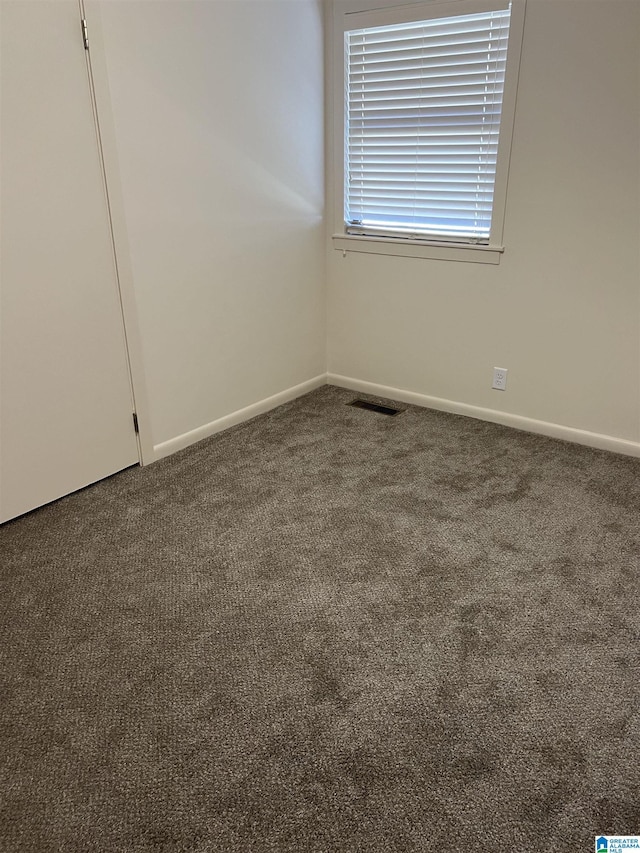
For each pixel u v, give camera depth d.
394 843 1.23
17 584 1.99
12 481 2.28
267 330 3.26
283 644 1.74
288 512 2.40
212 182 2.71
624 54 2.36
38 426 2.31
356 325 3.57
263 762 1.40
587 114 2.50
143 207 2.45
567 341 2.86
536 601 1.91
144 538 2.23
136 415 2.67
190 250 2.70
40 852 1.22
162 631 1.79
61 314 2.27
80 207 2.22
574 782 1.35
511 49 2.58
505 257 2.91
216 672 1.65
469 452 2.89
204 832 1.25
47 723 1.50
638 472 2.69
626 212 2.54
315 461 2.81
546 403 3.03
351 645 1.74
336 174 3.33
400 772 1.38
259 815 1.29
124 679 1.62
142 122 2.36
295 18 2.89
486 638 1.76
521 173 2.74
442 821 1.27
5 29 1.89
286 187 3.12
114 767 1.39
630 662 1.67
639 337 2.67
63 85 2.07
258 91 2.81
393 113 3.04
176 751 1.43
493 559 2.11
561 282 2.79
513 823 1.27
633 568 2.05
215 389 3.04
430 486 2.59
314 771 1.38
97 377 2.46
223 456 2.86
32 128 2.02
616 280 2.65
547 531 2.26
